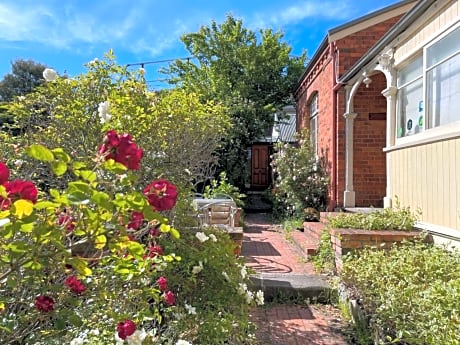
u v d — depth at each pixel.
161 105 4.83
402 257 3.81
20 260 1.49
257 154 17.08
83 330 2.13
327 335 3.79
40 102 4.56
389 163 6.16
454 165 4.29
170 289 3.02
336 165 8.70
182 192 4.02
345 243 4.96
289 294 4.79
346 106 8.45
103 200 1.33
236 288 3.21
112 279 2.24
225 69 14.70
